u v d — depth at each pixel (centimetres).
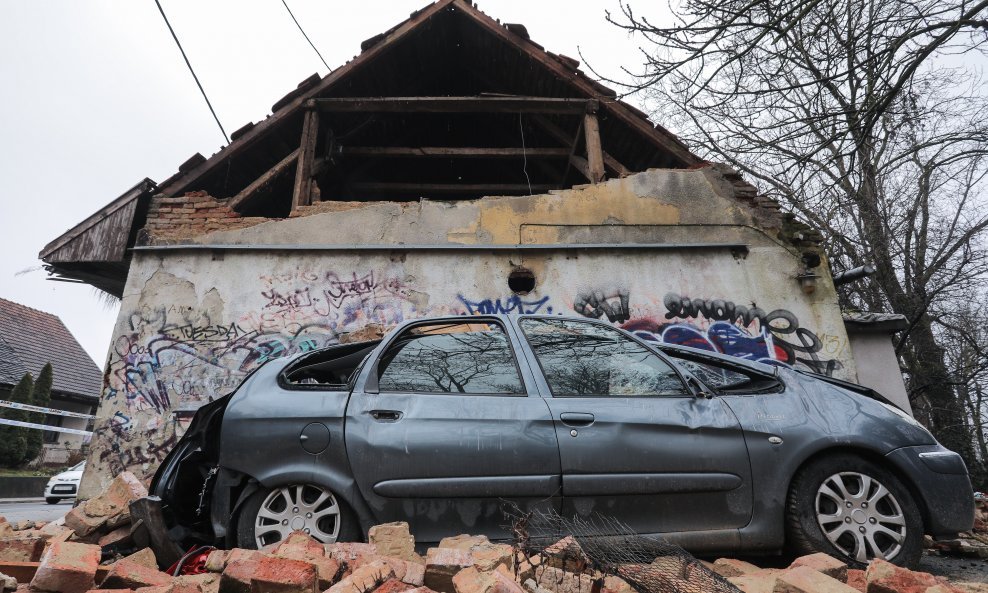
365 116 944
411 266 679
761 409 321
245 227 711
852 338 793
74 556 221
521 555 239
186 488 323
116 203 723
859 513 304
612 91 816
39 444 2062
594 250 690
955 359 1377
